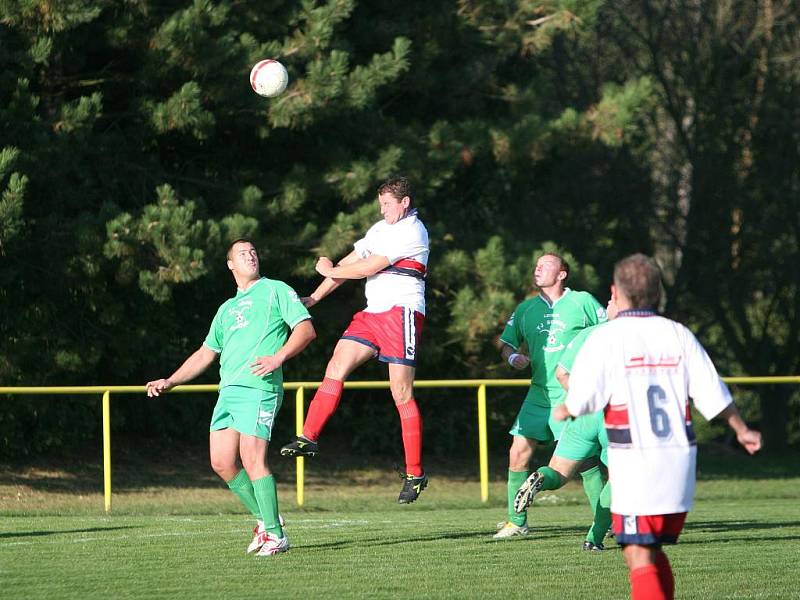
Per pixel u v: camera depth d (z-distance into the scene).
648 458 18.19
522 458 35.22
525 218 94.25
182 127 57.62
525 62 81.25
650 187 102.19
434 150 67.25
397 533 36.22
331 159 64.88
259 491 29.52
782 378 55.00
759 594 23.64
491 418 77.38
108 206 55.72
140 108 58.62
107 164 60.22
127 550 31.16
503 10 71.56
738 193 101.75
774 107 101.69
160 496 59.03
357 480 69.00
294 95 57.56
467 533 36.19
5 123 52.69
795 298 106.38
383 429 76.56
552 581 25.38
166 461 69.12
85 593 23.70
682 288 105.56
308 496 60.09
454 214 78.44
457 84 74.00
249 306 29.52
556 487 29.89
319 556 29.59
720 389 18.52
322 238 62.25
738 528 38.09
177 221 54.06
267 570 27.03
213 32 59.25
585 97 102.81
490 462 78.88
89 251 55.06
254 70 37.00
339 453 75.94
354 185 62.28
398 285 31.09
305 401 73.44
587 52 104.94
